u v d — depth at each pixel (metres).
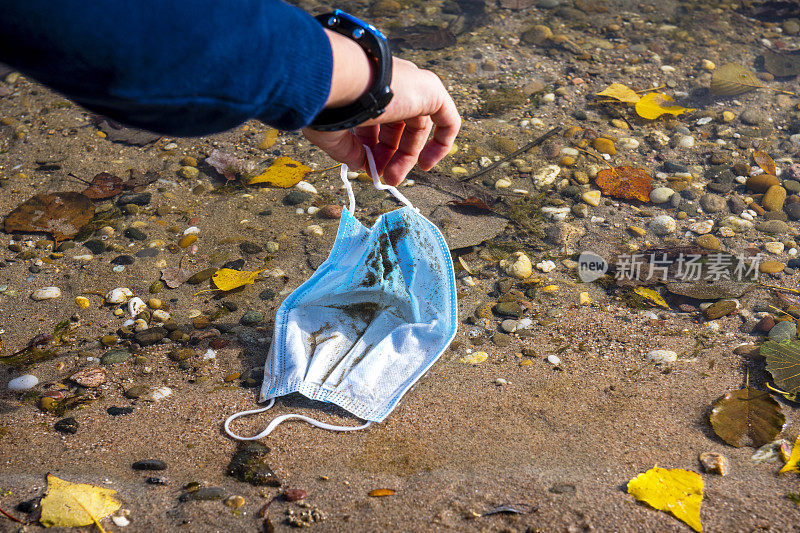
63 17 0.78
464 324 2.45
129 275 2.68
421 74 1.25
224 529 1.61
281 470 1.83
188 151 3.41
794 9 4.53
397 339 2.15
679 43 4.23
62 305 2.53
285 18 0.93
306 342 2.20
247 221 2.97
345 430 1.97
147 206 3.05
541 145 3.43
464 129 3.54
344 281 2.25
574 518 1.61
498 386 2.14
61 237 2.87
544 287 2.61
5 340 2.37
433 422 2.00
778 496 1.66
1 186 3.13
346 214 2.12
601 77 3.94
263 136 3.54
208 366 2.26
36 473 1.79
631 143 3.43
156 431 1.97
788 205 3.03
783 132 3.50
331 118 1.13
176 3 0.83
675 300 2.55
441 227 2.90
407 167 1.49
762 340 2.31
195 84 0.88
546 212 3.00
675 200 3.06
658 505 1.64
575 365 2.24
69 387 2.16
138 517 1.64
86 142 3.44
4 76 3.92
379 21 4.48
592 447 1.89
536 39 4.29
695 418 2.00
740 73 3.85
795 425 1.94
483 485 1.74
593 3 4.68
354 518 1.64
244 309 2.53
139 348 2.34
